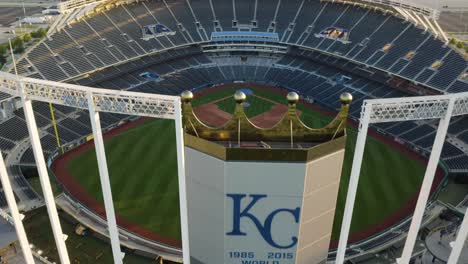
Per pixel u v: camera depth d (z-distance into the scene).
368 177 66.81
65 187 63.53
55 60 92.56
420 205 32.62
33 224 54.97
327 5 121.50
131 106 30.52
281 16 121.88
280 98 99.56
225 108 94.25
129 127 83.19
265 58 117.44
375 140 79.62
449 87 85.06
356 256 49.19
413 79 90.69
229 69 112.44
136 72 103.38
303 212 29.70
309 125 87.00
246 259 31.72
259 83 107.38
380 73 99.62
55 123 79.06
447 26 145.62
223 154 28.02
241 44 117.56
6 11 163.75
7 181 35.19
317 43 111.56
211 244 32.00
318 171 28.98
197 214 31.70
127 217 56.59
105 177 32.19
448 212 57.41
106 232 53.00
